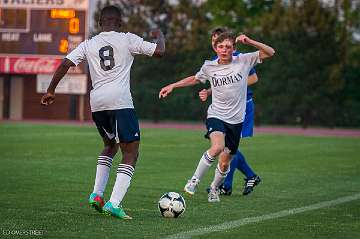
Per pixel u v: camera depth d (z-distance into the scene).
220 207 21.84
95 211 20.33
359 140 61.25
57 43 79.88
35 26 80.25
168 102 99.12
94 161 36.25
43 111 88.56
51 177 28.95
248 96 25.38
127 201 22.73
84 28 79.12
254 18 115.56
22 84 89.56
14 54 81.00
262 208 21.84
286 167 35.97
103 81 19.44
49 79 84.56
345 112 93.69
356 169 35.62
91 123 80.44
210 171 33.28
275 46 98.06
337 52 101.12
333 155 44.28
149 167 34.16
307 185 28.44
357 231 18.06
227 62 22.38
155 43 19.59
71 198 22.95
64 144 47.28
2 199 22.42
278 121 95.38
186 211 20.81
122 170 19.42
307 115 89.56
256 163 37.91
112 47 19.44
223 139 22.28
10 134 56.50
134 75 105.00
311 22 101.00
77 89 83.75
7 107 89.19
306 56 98.50
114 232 17.14
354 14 111.06
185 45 111.12
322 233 17.69
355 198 24.59
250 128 25.52
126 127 19.36
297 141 57.53
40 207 20.89
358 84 101.12
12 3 80.38
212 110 22.78
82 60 19.64
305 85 96.94
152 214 20.11
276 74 97.00
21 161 35.66
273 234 17.41
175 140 54.31
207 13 118.12
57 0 79.38
